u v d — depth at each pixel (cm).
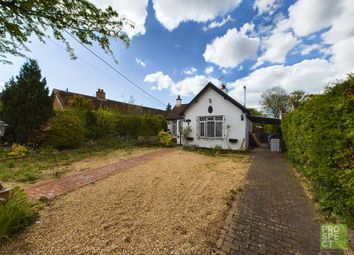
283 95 3378
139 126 1883
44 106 1110
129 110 2219
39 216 344
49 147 997
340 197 339
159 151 1317
